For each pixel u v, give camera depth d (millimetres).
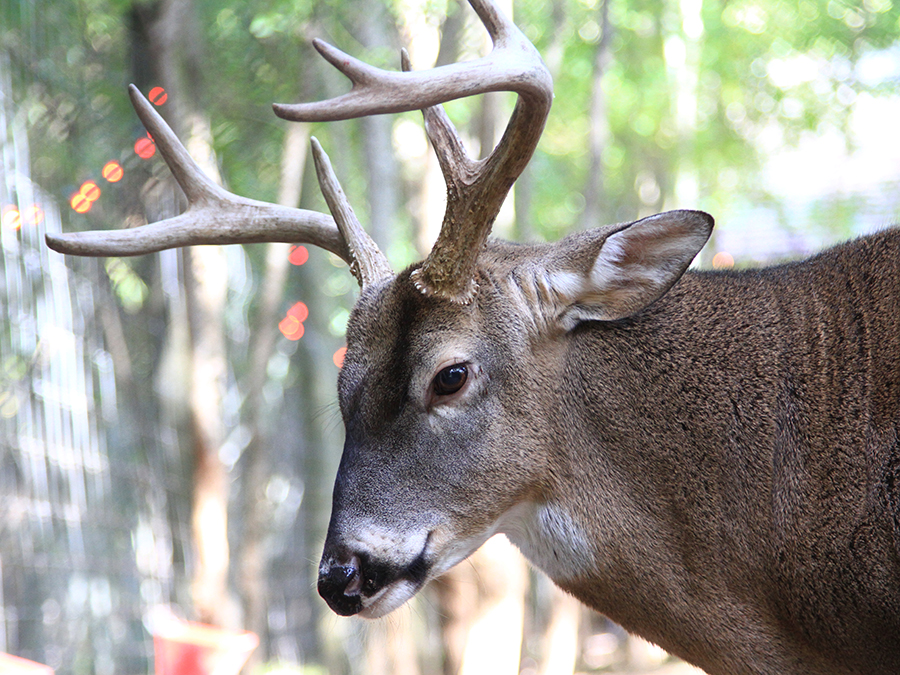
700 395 5723
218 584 12867
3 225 11172
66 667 12273
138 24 13695
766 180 27484
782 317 5820
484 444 5574
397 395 5516
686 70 23281
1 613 11266
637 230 5562
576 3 21672
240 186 16938
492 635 11266
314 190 18766
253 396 15375
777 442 5617
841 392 5551
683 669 19875
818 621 5523
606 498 5746
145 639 13438
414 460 5512
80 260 12930
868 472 5395
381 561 5430
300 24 15078
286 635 18609
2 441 11234
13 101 11773
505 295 5684
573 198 28391
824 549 5441
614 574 5789
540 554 5918
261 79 16125
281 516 20109
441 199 13719
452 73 4691
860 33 21328
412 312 5555
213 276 13172
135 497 13602
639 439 5742
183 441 13797
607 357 5797
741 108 25562
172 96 13438
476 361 5559
